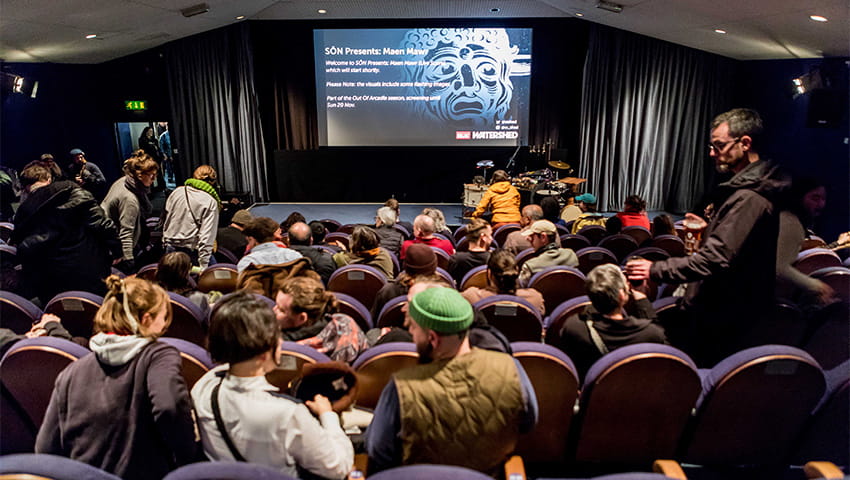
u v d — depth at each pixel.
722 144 2.26
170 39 9.85
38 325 2.61
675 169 10.81
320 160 11.07
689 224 2.92
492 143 10.76
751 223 2.16
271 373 2.13
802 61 8.16
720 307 2.38
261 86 10.68
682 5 6.82
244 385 1.58
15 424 2.20
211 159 10.93
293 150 10.98
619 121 10.59
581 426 2.19
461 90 10.52
